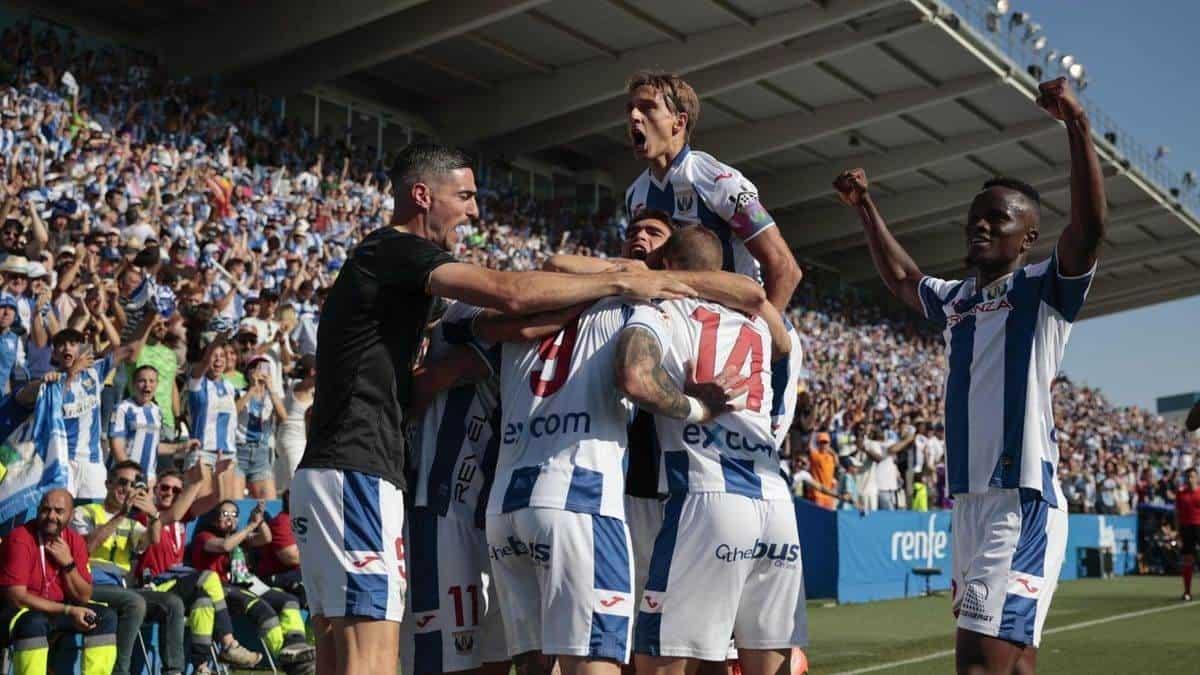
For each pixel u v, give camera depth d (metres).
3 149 13.48
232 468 9.08
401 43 22.09
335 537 3.54
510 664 4.10
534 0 21.03
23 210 11.51
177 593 7.06
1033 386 3.94
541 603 3.59
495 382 4.05
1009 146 30.44
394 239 3.64
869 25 23.30
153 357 9.54
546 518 3.51
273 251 14.83
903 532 14.30
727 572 3.68
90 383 7.95
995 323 4.06
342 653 3.56
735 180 4.23
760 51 24.33
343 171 21.22
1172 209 35.72
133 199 14.16
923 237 38.00
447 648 3.96
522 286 3.51
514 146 27.41
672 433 3.73
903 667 8.16
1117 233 38.19
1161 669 8.27
